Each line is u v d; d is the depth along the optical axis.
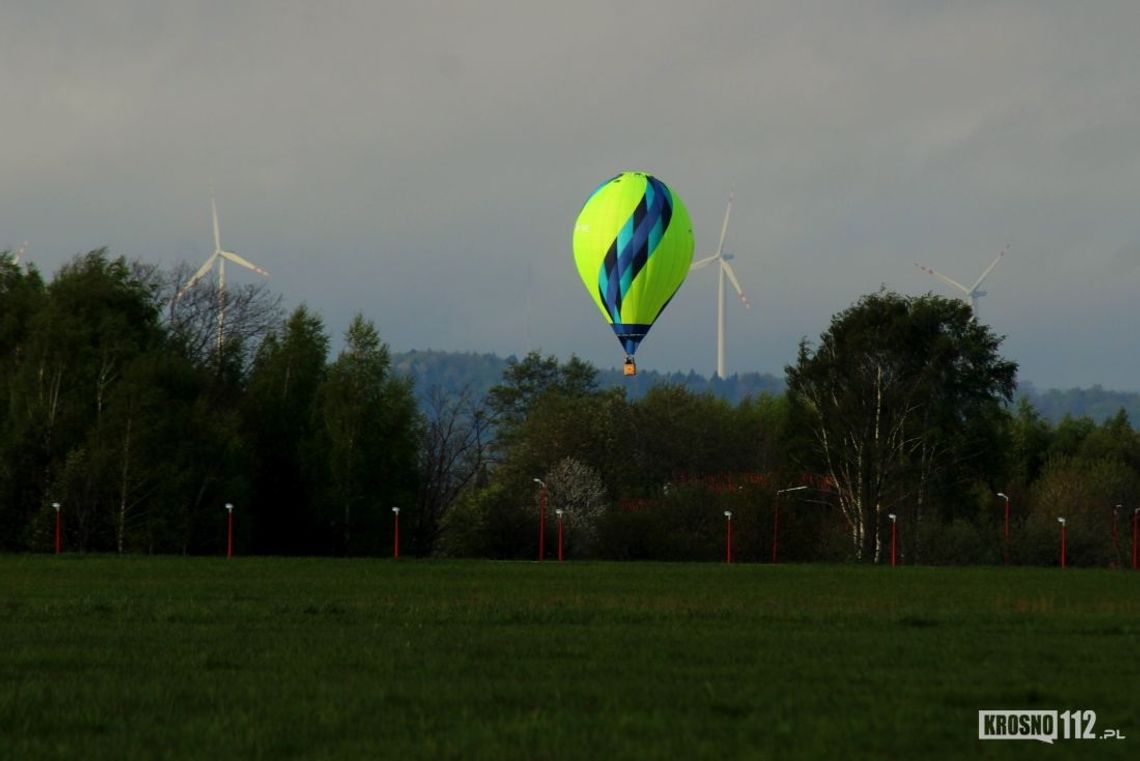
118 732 71.81
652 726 72.06
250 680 87.69
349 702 79.12
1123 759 66.88
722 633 114.50
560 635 112.50
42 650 100.88
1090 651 103.56
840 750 67.75
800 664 94.94
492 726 72.44
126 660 96.06
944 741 70.00
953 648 104.50
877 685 86.00
